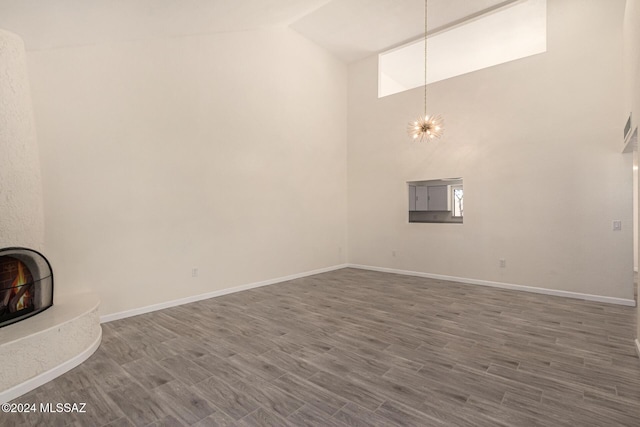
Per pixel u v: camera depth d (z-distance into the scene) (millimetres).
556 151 4594
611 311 3895
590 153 4355
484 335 3197
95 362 2703
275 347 2961
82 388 2318
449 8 5137
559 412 1982
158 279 4125
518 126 4895
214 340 3129
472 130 5328
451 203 5848
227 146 4867
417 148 5961
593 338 3096
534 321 3582
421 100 5902
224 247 4824
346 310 4031
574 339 3078
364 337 3174
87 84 3570
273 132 5516
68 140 3441
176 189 4305
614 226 4215
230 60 4906
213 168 4691
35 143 2951
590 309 3977
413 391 2229
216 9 3846
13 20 2588
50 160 3326
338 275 6152
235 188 4965
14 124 2719
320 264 6402
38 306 2812
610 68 4207
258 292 4934
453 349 2885
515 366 2564
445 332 3283
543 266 4723
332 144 6680
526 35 5914
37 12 2568
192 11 3670
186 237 4398
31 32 2848
